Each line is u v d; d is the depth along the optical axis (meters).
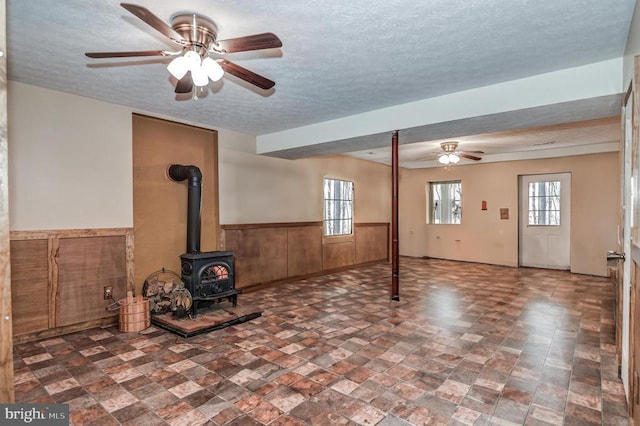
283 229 6.02
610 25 2.34
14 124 3.29
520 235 7.62
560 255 7.12
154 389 2.46
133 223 4.20
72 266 3.65
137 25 2.30
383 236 8.51
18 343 3.31
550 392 2.42
